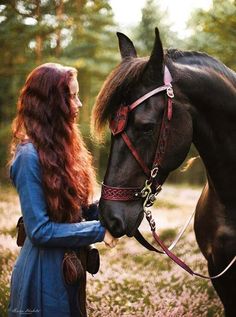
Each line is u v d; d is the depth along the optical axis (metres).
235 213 2.55
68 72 2.37
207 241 2.71
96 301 3.99
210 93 2.39
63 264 2.28
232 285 2.65
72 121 2.39
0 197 8.93
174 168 2.31
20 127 2.37
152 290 4.22
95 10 9.88
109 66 11.98
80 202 2.42
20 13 7.93
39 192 2.23
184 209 8.43
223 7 6.00
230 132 2.47
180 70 2.36
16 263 2.37
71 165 2.33
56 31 8.88
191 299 3.98
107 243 2.27
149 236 5.82
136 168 2.19
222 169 2.50
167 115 2.22
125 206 2.20
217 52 6.15
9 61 9.03
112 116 2.19
